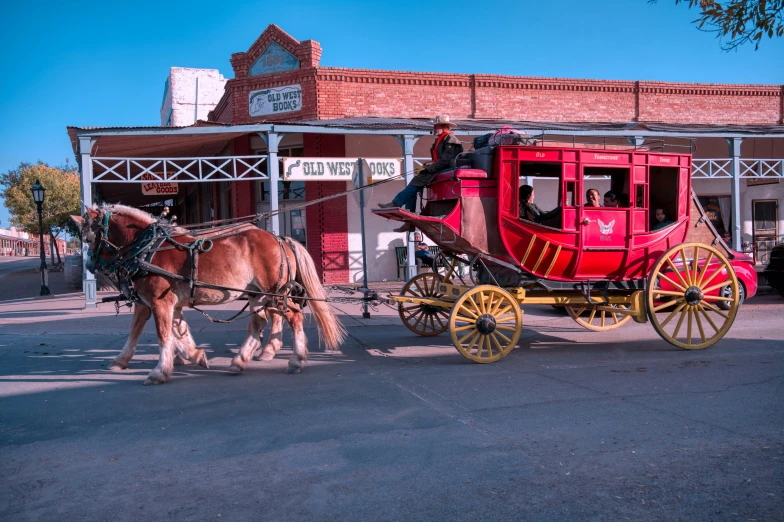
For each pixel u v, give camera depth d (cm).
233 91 1931
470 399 625
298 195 1905
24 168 4719
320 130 1449
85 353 897
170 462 461
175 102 2812
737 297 902
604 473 427
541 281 874
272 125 1424
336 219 1852
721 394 633
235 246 740
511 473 429
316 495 399
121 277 729
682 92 2206
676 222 916
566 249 847
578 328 1139
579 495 393
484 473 430
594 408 586
